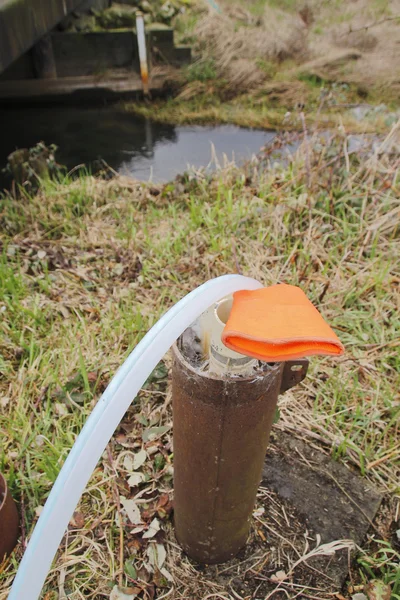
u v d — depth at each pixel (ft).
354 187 6.08
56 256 5.46
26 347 4.29
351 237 5.51
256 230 5.82
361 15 13.71
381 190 5.92
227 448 2.19
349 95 11.81
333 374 4.09
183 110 12.12
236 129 11.13
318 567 2.93
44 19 8.69
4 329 4.48
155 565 2.91
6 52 7.06
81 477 1.68
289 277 5.05
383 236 5.59
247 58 12.99
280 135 7.51
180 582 2.87
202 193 6.73
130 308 4.70
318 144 6.77
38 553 1.67
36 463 3.36
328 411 3.86
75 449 1.66
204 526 2.65
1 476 3.02
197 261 5.39
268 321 1.80
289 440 3.65
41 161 7.34
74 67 12.44
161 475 3.38
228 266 5.24
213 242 5.47
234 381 1.94
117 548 2.99
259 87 12.51
